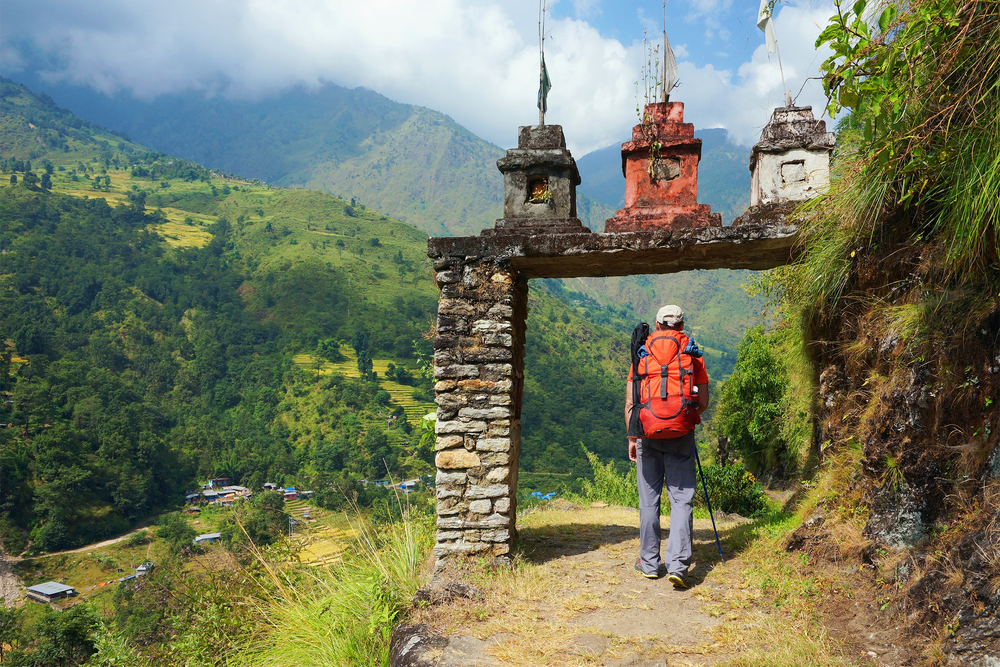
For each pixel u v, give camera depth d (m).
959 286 2.86
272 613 4.21
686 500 3.63
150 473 86.19
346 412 121.25
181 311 161.12
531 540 4.92
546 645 2.84
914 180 3.20
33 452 79.69
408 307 182.50
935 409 2.75
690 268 4.71
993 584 2.14
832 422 4.02
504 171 4.48
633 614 3.18
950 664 2.13
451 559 4.09
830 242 3.88
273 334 158.50
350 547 4.68
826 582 3.08
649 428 3.57
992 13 2.51
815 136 4.07
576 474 95.81
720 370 195.75
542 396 135.75
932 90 2.81
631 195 4.42
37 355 107.88
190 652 3.98
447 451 4.18
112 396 105.44
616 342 199.00
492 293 4.24
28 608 50.62
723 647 2.71
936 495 2.71
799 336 5.32
